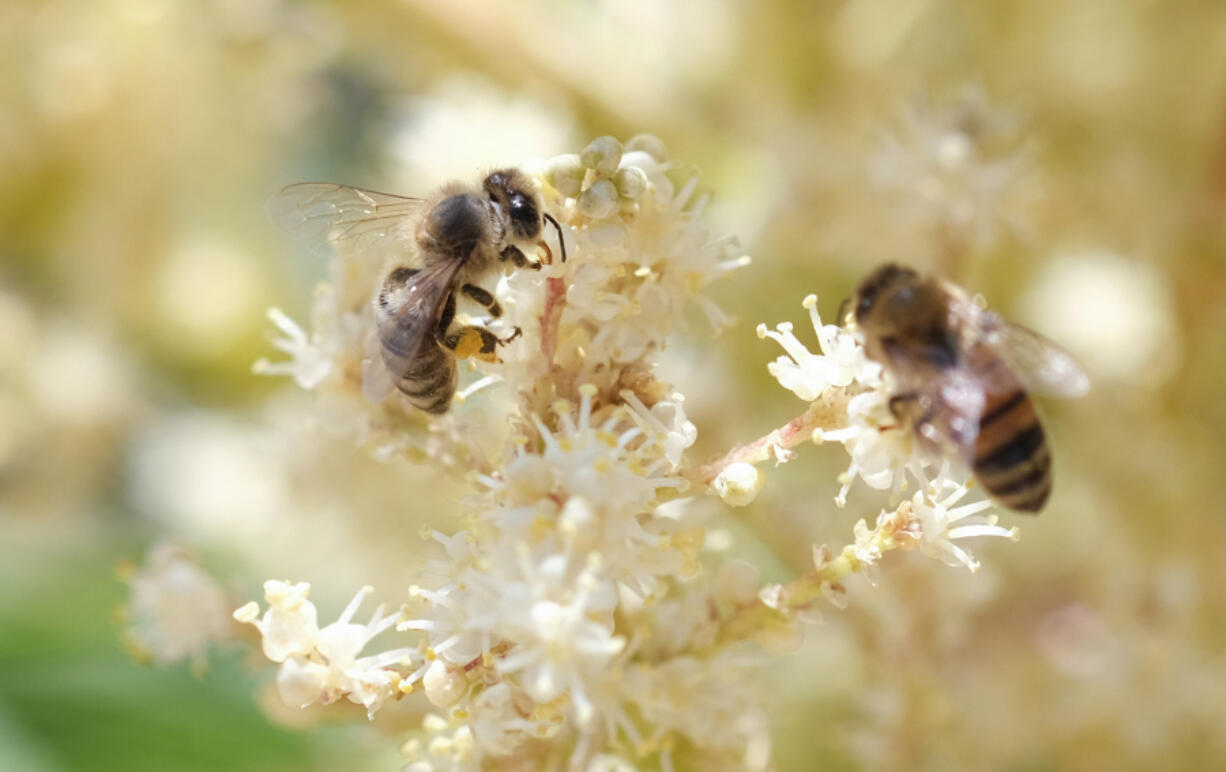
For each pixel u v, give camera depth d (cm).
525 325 18
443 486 21
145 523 26
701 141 24
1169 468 23
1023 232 22
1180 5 24
